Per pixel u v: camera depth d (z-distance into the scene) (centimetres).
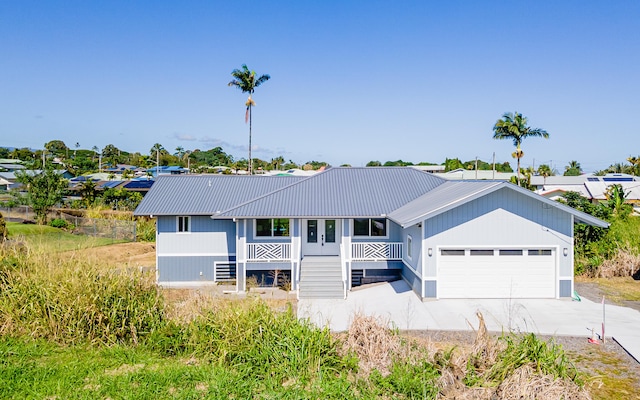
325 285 1911
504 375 886
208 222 2134
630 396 948
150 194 2233
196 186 2342
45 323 1067
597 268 2156
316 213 1973
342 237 2009
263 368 938
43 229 3209
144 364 967
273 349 981
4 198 4691
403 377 900
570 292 1744
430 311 1606
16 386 837
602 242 2297
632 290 1920
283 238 2145
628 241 2280
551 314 1555
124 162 13612
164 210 2094
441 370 927
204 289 1917
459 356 1020
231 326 1050
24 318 1093
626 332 1351
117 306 1095
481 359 964
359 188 2275
